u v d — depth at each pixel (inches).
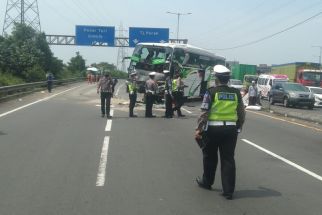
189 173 383.9
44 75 2022.6
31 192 319.6
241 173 392.8
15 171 381.4
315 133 710.5
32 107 979.9
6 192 319.0
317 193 333.1
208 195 318.3
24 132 602.9
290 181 369.1
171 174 379.2
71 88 1903.3
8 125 672.4
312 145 576.4
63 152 466.6
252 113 1071.0
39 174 371.9
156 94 845.2
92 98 1325.0
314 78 1878.7
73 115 832.3
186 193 322.3
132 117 823.7
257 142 580.7
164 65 1238.9
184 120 801.6
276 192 332.2
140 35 2410.2
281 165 433.1
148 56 1259.8
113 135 590.6
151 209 284.8
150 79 840.3
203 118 311.1
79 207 287.1
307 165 438.3
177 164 419.5
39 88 1663.4
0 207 286.0
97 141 540.1
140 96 1400.1
